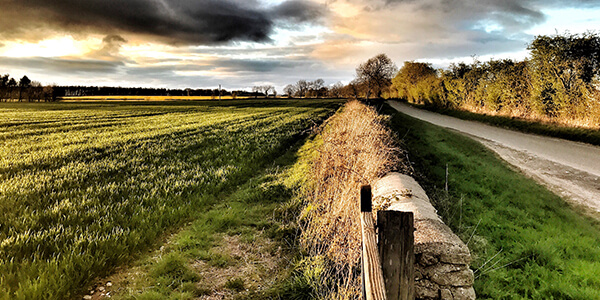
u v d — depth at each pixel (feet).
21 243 14.52
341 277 13.37
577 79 53.83
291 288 12.82
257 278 14.01
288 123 79.61
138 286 13.24
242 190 27.55
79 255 13.94
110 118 108.17
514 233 17.21
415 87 174.60
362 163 18.65
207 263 15.30
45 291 11.66
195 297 12.65
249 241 17.56
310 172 27.12
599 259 14.43
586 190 26.11
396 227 6.91
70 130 70.03
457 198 22.90
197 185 26.27
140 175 29.07
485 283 12.69
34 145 46.14
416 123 73.56
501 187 25.84
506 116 77.20
